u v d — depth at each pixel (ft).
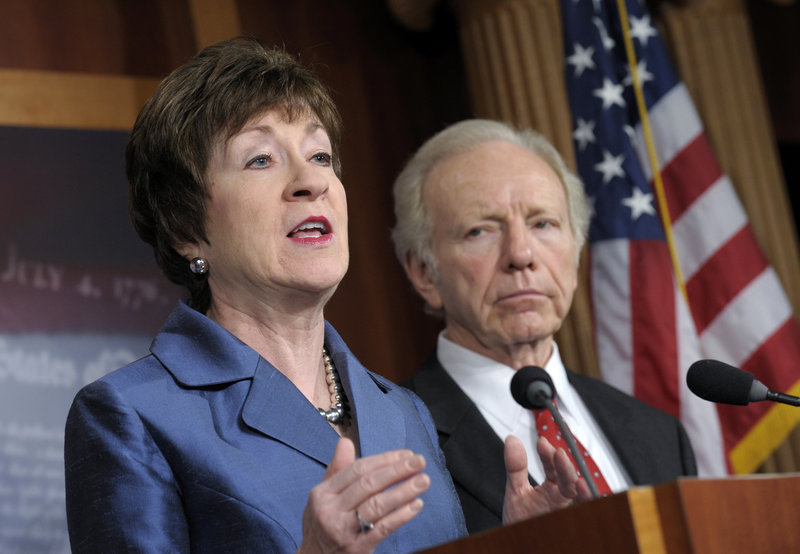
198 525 4.63
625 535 3.39
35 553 11.51
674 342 12.84
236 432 4.89
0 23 13.03
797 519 3.75
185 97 5.44
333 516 3.85
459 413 8.33
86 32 13.53
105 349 12.42
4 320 11.96
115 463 4.62
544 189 9.23
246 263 5.26
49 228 12.50
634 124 14.64
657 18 16.07
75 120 13.07
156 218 5.53
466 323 9.00
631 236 13.34
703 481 3.47
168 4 14.15
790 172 18.13
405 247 9.62
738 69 16.19
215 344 5.15
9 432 11.68
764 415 13.15
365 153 15.24
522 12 14.71
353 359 5.62
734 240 14.37
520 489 4.98
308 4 15.24
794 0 18.12
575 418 8.67
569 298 9.11
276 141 5.45
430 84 16.02
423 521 5.16
